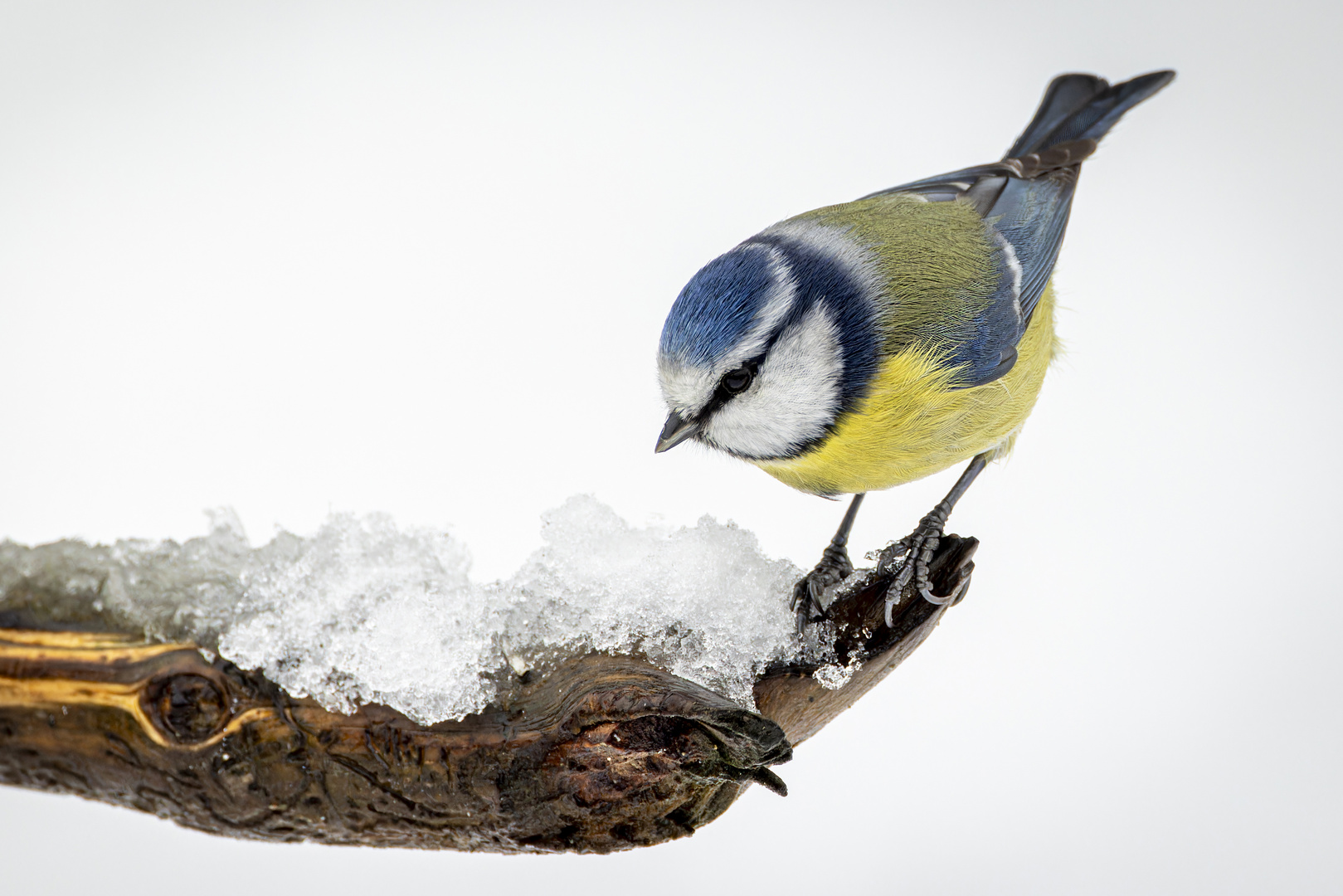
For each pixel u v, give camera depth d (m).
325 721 1.06
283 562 1.07
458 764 1.06
